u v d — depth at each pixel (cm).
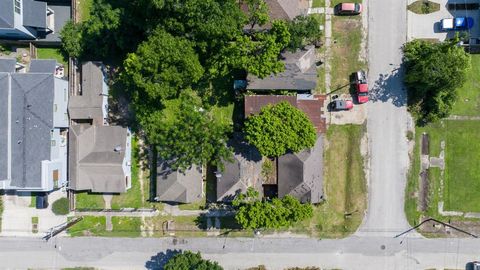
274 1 4147
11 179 4056
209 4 3606
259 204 4012
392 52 4372
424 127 4384
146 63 3681
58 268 4491
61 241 4478
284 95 4288
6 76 4016
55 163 4184
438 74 3878
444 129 4378
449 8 4341
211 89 4412
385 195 4416
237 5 3897
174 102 4412
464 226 4384
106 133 4278
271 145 3975
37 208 4444
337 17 4384
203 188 4434
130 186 4444
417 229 4412
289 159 4228
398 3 4362
